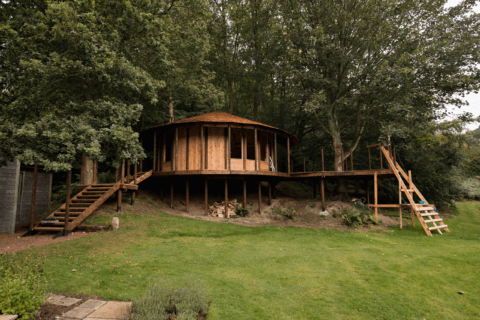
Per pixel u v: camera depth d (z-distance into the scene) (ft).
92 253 25.13
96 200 37.50
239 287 18.70
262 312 15.44
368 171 47.14
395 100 51.96
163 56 47.11
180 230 36.40
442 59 51.26
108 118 40.47
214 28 80.28
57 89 41.75
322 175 49.73
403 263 23.95
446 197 62.69
